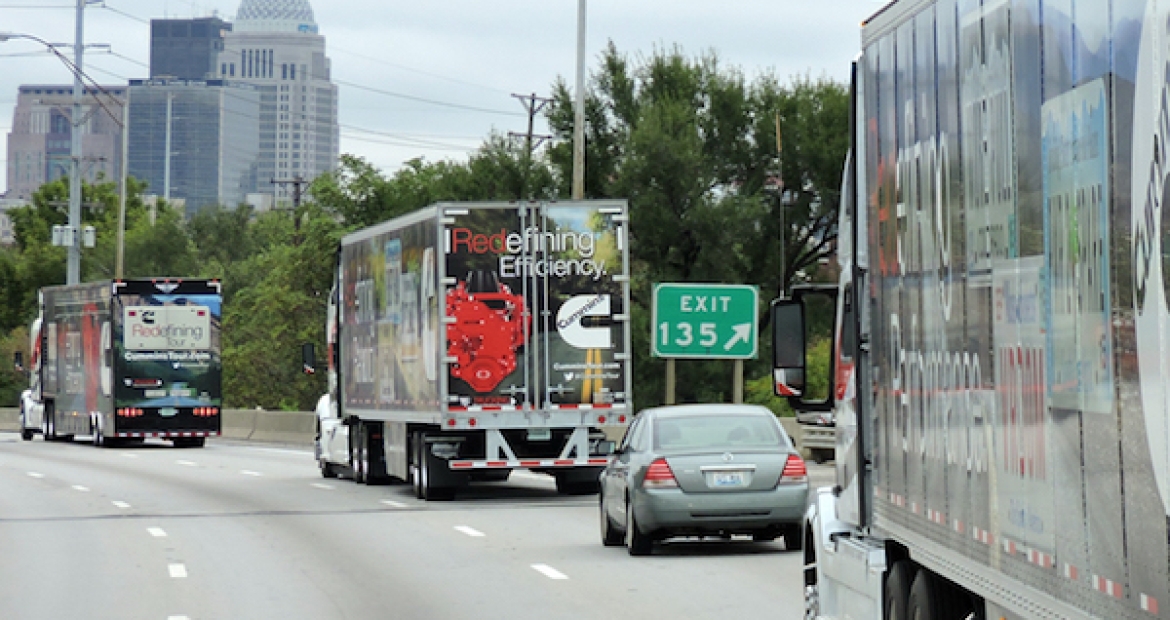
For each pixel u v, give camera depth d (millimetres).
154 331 59406
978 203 9078
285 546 24922
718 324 38719
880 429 11820
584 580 20156
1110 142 6961
